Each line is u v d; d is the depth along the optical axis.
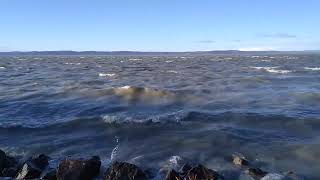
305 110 21.14
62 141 15.53
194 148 14.19
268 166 12.26
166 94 26.36
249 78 39.41
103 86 33.66
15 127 17.69
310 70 57.22
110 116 18.94
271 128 17.00
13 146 14.88
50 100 25.67
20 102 24.97
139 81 39.47
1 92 30.27
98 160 11.80
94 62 107.06
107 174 10.96
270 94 27.81
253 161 12.72
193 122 18.03
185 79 41.19
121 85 34.84
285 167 12.16
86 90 28.81
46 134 16.64
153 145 14.69
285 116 19.11
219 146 14.35
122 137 15.92
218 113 20.02
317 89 31.23
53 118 19.92
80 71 59.31
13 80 42.19
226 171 11.75
